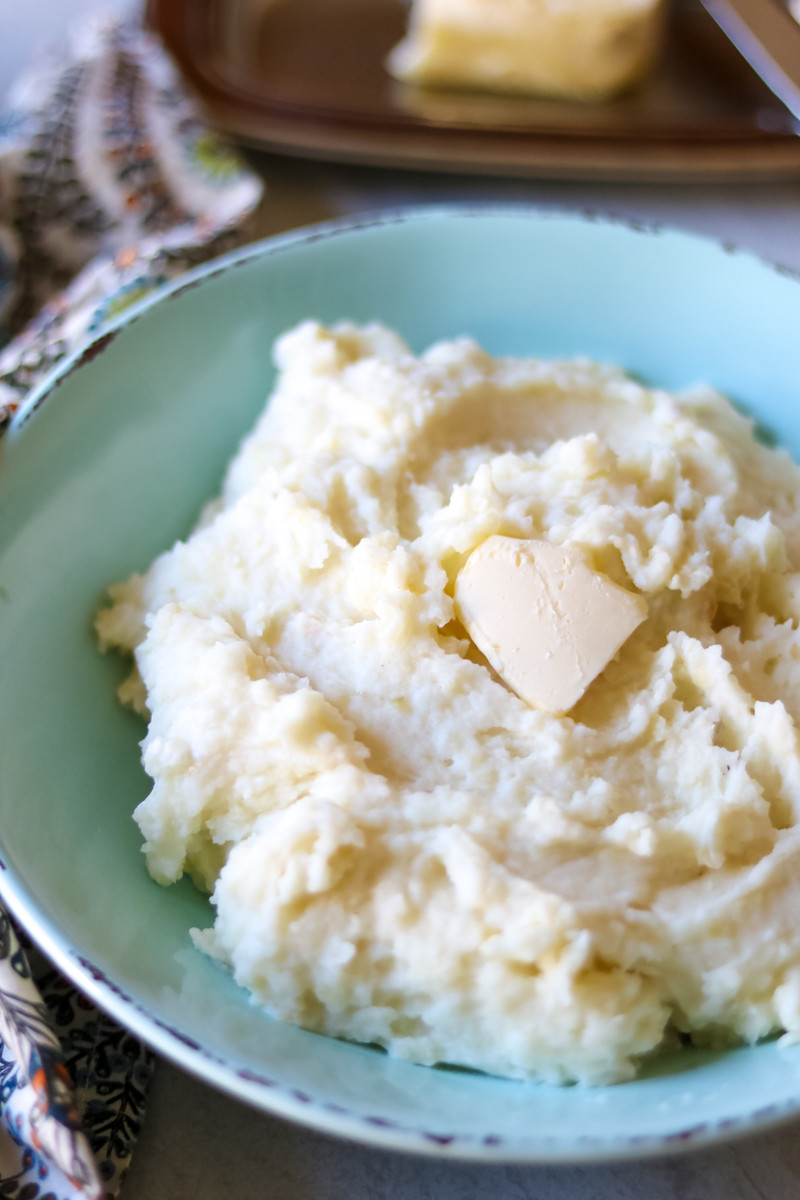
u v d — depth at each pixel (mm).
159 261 413
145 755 321
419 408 358
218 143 472
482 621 331
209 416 383
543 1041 292
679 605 341
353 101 498
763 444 389
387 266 401
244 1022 295
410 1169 303
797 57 452
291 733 312
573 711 328
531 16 494
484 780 317
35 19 585
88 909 302
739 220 486
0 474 336
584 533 336
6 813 306
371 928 298
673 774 322
